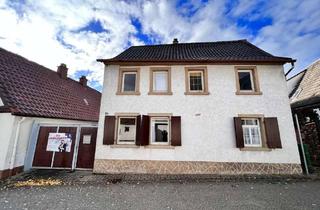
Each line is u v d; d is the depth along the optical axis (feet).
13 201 16.38
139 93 29.40
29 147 28.04
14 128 25.23
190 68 30.30
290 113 27.43
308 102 31.17
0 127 24.89
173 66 30.53
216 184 21.40
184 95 29.07
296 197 16.98
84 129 29.32
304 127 32.35
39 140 29.07
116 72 30.63
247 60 28.78
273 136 26.40
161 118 29.07
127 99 29.30
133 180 23.16
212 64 30.01
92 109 52.24
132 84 31.07
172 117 27.99
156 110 28.66
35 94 33.76
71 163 28.14
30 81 35.63
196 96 28.91
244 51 34.83
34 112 28.63
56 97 40.27
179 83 29.68
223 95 28.68
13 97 27.27
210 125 27.71
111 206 15.38
